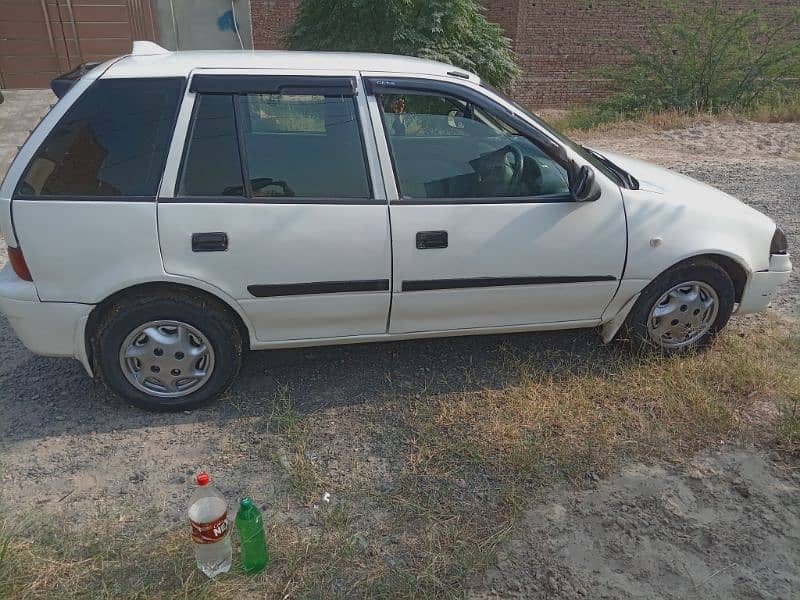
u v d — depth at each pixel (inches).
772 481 121.1
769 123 488.7
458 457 126.0
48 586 94.9
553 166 143.2
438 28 467.8
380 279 135.0
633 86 626.8
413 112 136.3
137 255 124.2
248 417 137.8
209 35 437.7
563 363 156.9
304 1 498.3
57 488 116.9
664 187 154.6
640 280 148.1
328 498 115.1
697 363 155.6
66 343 129.9
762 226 154.8
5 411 138.2
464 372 154.0
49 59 435.2
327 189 131.6
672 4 693.9
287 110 129.9
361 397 144.6
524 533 108.8
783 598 97.7
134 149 124.4
